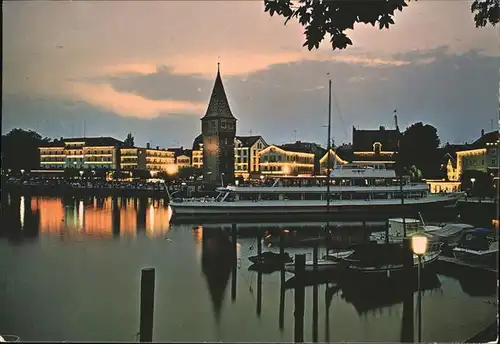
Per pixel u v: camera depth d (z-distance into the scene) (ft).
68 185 355.56
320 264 92.63
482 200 156.35
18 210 248.93
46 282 100.53
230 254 128.47
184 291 92.02
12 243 151.12
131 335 69.00
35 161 385.91
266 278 98.68
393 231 139.54
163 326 72.95
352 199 200.13
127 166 406.62
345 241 142.20
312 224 183.73
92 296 90.38
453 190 198.39
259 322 75.05
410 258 77.87
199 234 165.58
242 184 216.13
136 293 92.38
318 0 37.76
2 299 87.40
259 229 172.35
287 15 38.70
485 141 165.68
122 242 152.05
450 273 95.86
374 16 37.81
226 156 269.44
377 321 74.08
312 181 209.15
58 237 162.50
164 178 379.35
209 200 200.34
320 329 71.51
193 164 405.39
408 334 68.64
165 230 174.81
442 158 206.80
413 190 199.72
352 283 88.84
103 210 250.78
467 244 106.83
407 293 76.48
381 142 220.64
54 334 68.03
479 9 53.47
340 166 211.61
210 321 75.56
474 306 77.92
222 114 267.59
